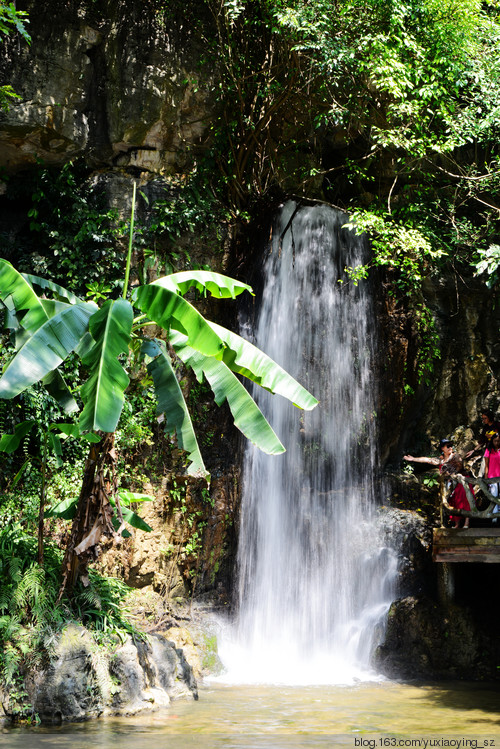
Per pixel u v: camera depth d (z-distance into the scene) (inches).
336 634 567.2
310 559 595.2
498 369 678.5
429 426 679.1
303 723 339.6
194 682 413.1
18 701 331.6
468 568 580.1
